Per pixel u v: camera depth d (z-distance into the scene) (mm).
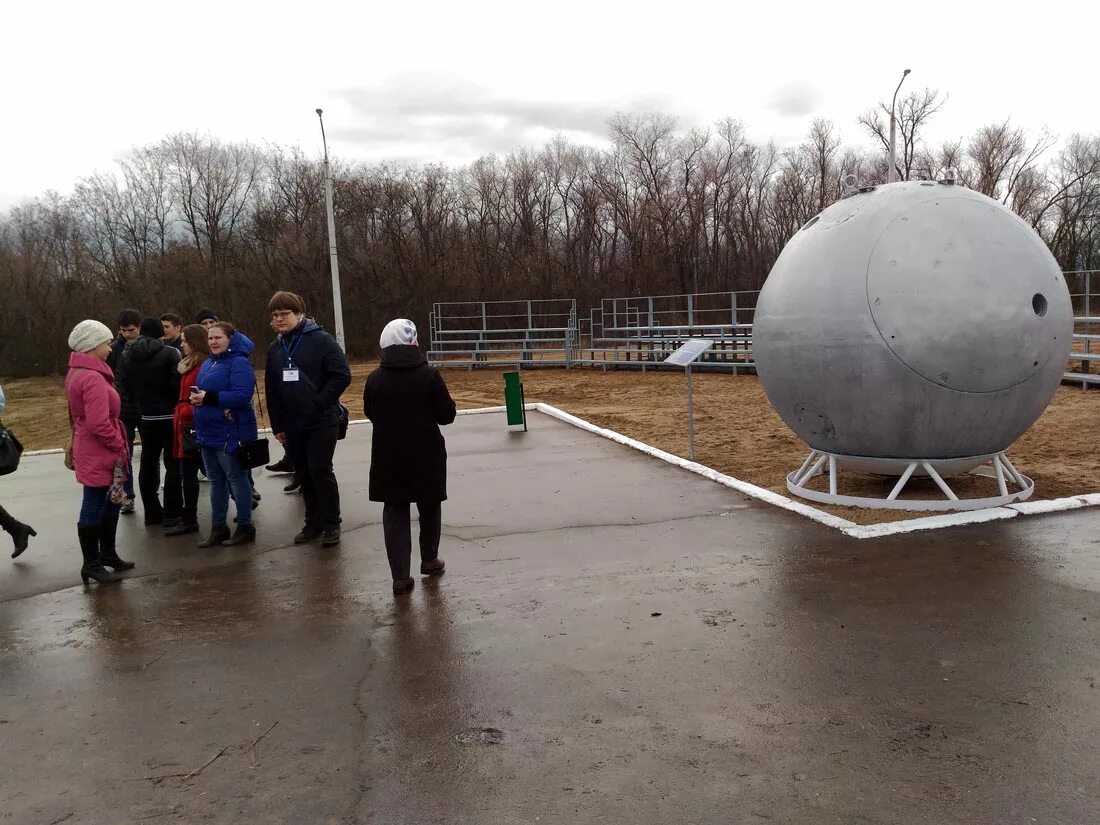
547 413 14352
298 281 41281
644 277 50094
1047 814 3008
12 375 34594
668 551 6312
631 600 5316
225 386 6855
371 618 5215
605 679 4219
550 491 8508
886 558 5859
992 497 7027
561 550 6488
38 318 35656
